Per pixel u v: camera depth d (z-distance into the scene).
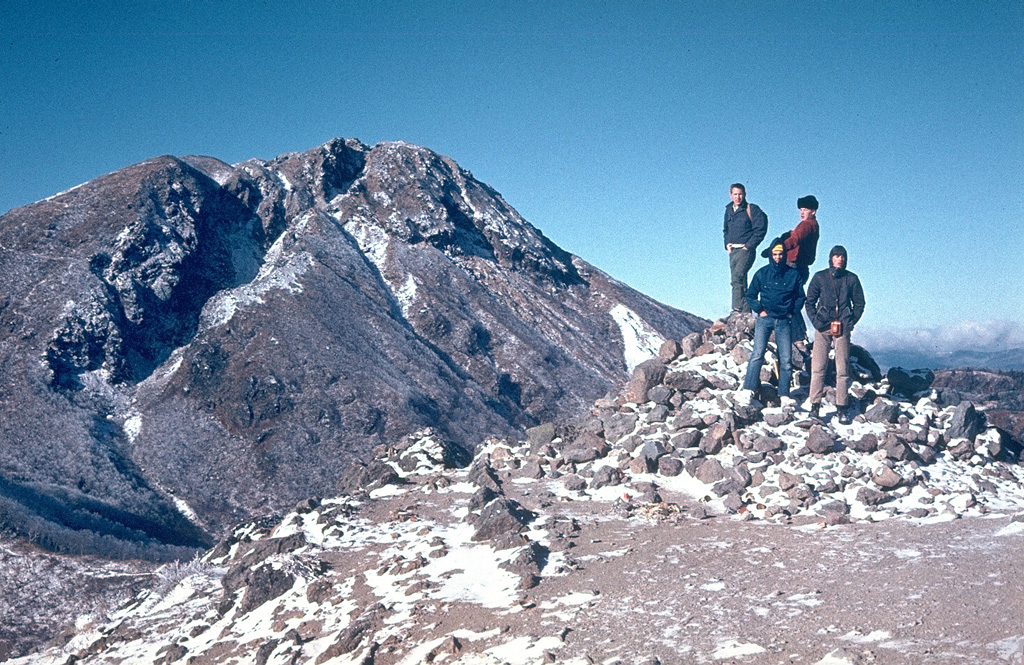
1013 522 10.07
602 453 14.33
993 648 6.20
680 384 14.55
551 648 7.67
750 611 7.83
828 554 9.39
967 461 12.97
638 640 7.54
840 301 13.25
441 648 8.25
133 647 11.59
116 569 44.88
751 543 10.15
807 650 6.71
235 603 11.78
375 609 9.74
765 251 13.98
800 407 13.80
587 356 141.50
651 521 11.49
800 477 11.88
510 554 10.62
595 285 175.12
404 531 12.59
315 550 12.47
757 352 14.00
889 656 6.34
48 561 45.38
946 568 8.39
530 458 15.02
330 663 8.95
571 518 11.88
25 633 37.41
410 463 16.48
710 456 13.16
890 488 11.66
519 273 163.88
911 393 14.84
